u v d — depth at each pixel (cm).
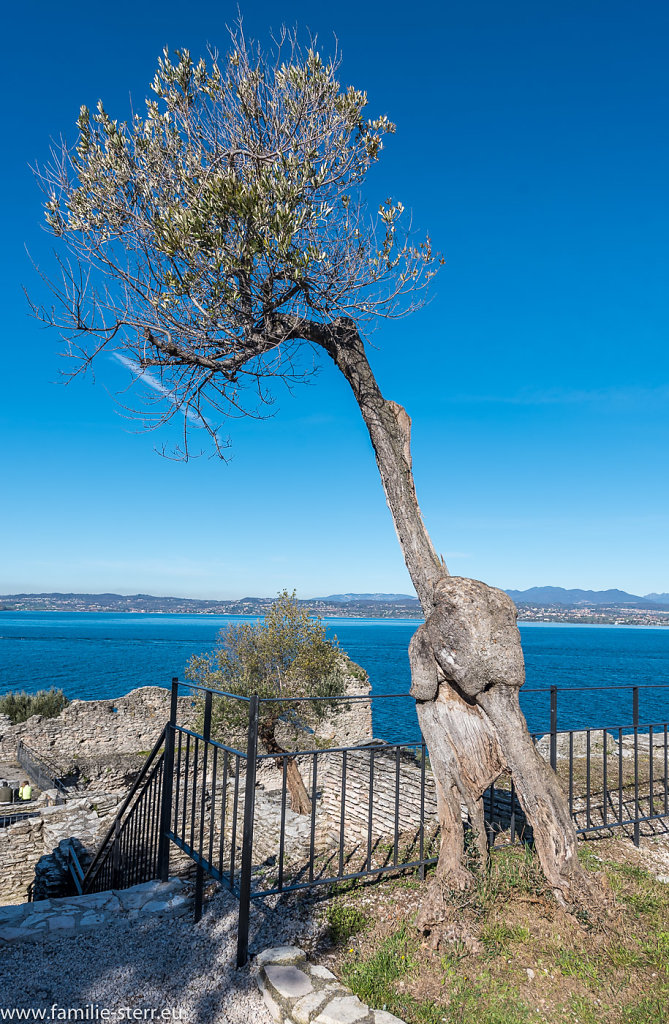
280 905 518
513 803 580
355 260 605
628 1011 362
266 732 1847
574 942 421
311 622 1933
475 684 444
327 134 595
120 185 614
